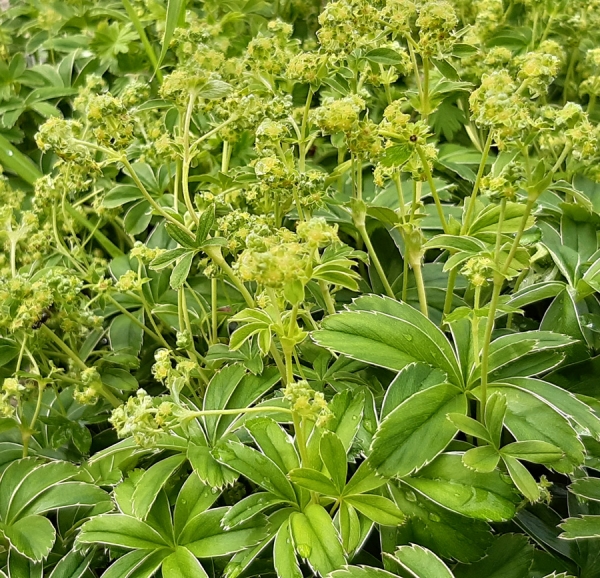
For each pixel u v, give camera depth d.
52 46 0.44
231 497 0.26
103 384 0.29
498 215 0.25
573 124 0.21
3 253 0.33
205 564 0.23
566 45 0.36
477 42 0.34
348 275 0.21
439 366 0.23
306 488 0.21
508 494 0.21
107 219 0.34
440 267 0.30
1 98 0.41
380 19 0.24
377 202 0.32
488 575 0.22
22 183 0.39
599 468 0.23
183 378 0.24
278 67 0.27
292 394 0.19
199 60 0.26
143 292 0.32
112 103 0.23
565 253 0.28
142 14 0.41
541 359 0.24
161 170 0.34
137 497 0.23
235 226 0.24
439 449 0.21
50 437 0.28
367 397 0.24
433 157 0.25
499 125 0.20
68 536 0.25
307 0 0.41
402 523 0.21
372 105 0.36
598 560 0.23
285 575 0.20
